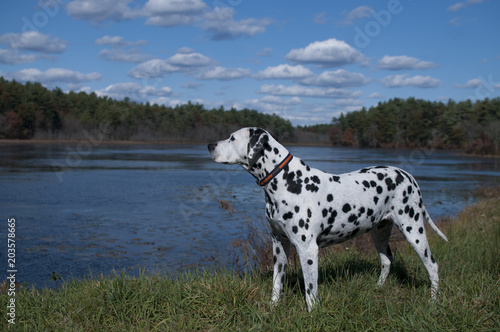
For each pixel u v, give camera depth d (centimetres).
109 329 376
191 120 9638
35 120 7825
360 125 10650
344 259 579
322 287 443
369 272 518
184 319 383
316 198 407
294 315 376
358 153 6178
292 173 411
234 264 697
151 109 9412
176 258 759
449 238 728
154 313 395
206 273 484
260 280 485
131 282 445
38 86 8569
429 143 8562
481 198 1644
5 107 7562
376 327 366
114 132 8700
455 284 447
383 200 438
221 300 403
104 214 1214
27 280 643
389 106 10481
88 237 932
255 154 404
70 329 362
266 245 693
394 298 428
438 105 8812
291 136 9919
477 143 6812
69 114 8481
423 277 505
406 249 677
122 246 852
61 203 1405
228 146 429
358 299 405
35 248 837
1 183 1902
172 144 8769
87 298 416
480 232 747
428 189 1988
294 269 549
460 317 365
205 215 1189
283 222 409
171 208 1311
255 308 394
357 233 438
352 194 422
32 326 378
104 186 1873
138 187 1845
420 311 382
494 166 3950
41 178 2125
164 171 2695
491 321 367
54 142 7594
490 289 424
